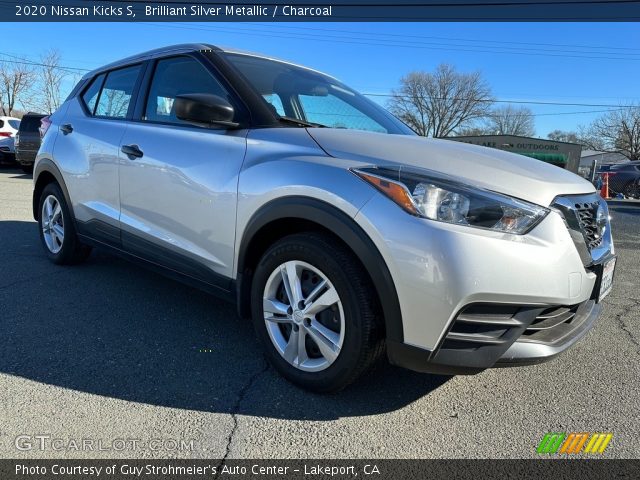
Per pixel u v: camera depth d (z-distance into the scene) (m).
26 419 2.09
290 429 2.14
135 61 3.62
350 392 2.46
